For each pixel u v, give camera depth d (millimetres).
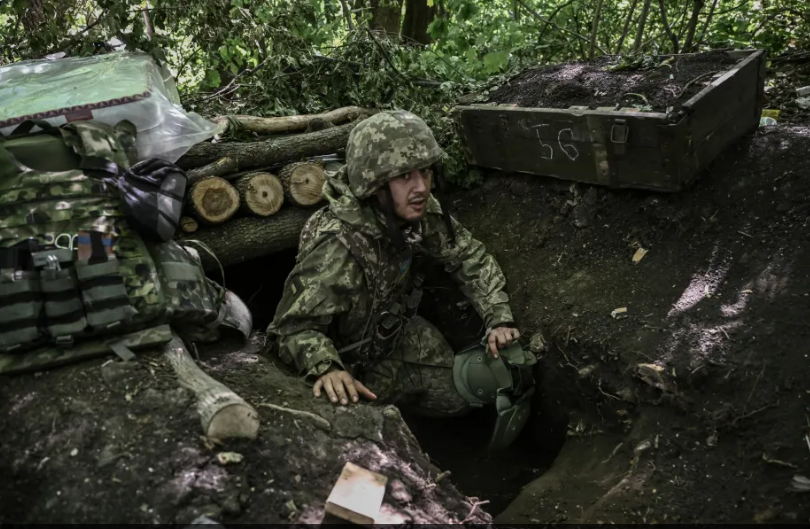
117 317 2066
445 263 2852
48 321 2037
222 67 4680
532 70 3564
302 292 2402
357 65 4062
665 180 2670
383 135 2318
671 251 2721
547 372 2658
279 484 1807
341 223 2445
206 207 2998
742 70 2721
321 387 2285
